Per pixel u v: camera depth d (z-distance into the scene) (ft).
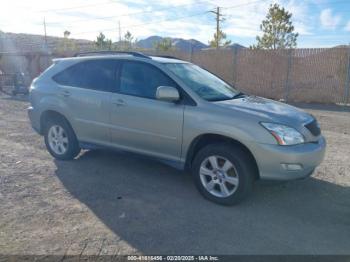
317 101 46.09
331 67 44.50
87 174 16.78
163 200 13.92
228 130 12.98
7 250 10.14
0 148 21.43
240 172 12.94
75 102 17.52
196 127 13.65
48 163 18.40
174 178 16.43
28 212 12.62
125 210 12.94
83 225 11.73
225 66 52.65
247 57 50.37
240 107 13.67
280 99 48.67
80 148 18.57
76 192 14.57
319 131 14.49
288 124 12.85
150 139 15.19
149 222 12.05
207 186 13.94
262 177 12.80
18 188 14.87
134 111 15.33
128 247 10.45
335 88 44.70
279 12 70.54
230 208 13.30
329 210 13.30
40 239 10.78
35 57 69.51
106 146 17.02
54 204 13.34
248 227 11.83
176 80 14.56
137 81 15.69
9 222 11.84
